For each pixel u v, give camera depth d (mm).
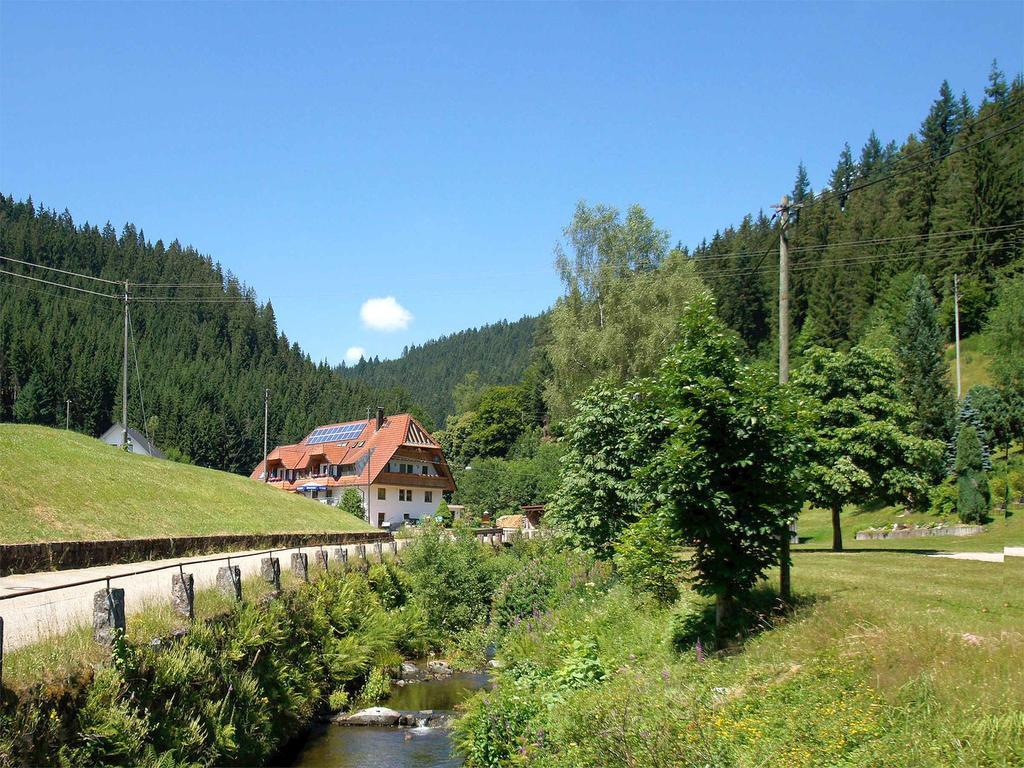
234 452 124688
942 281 78062
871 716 8547
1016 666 8961
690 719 10047
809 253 97000
